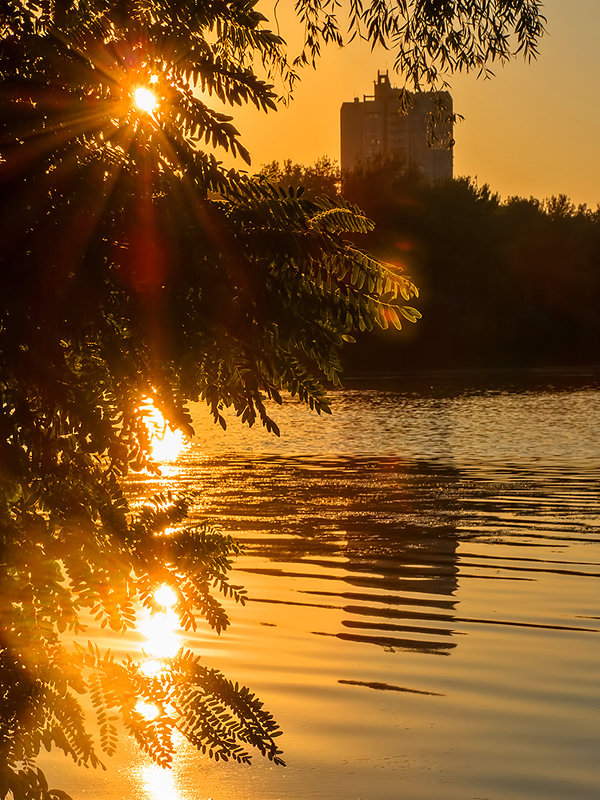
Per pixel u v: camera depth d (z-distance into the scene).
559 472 31.30
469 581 16.39
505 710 10.13
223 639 12.70
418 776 8.34
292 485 28.31
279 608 14.38
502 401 67.38
